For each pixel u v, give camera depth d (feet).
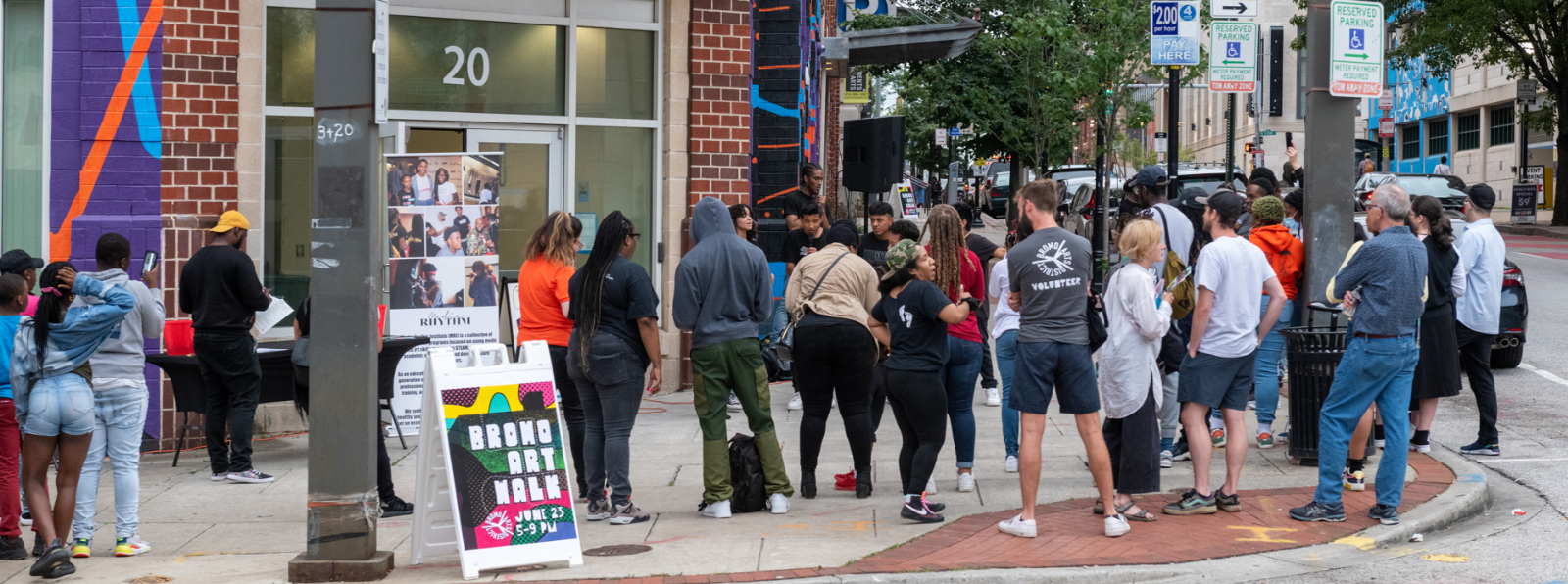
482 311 30.35
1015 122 96.17
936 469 26.76
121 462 21.03
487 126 35.65
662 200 37.68
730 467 22.93
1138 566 18.69
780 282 38.37
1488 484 23.93
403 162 30.22
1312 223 27.17
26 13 31.48
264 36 32.42
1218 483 24.48
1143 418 21.13
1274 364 27.78
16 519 20.79
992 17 96.94
